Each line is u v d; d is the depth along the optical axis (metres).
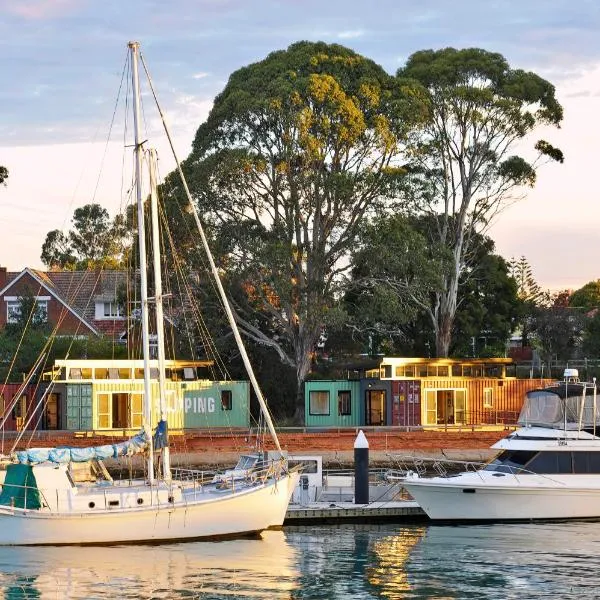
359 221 90.75
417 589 41.53
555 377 103.12
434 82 99.81
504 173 101.00
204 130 91.94
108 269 111.88
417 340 104.50
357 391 84.75
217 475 53.44
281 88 87.06
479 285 107.75
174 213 88.31
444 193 99.94
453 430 78.25
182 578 42.81
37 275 106.00
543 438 55.31
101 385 75.88
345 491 57.69
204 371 91.00
